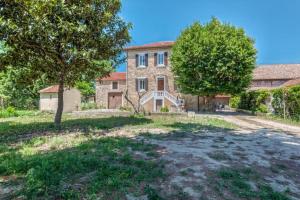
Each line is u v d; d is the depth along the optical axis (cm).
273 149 952
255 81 4712
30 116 2748
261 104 2714
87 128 1445
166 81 3591
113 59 1703
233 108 4031
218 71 2783
